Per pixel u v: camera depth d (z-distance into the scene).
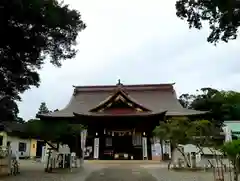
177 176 16.17
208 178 15.09
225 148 11.38
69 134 21.91
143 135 35.62
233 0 10.70
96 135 36.38
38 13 14.81
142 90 48.84
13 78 19.33
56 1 16.17
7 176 15.56
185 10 13.09
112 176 15.79
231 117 44.69
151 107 42.78
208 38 13.22
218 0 11.07
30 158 42.59
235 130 35.66
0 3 12.55
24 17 14.37
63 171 18.89
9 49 16.31
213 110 45.12
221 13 11.98
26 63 18.72
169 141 23.14
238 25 11.97
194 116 37.56
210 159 20.52
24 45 16.14
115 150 36.38
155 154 33.41
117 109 37.97
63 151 21.00
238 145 11.04
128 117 35.69
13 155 18.09
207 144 21.22
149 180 14.53
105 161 31.47
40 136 20.22
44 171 18.86
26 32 15.54
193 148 21.34
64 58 19.77
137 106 37.44
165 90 48.31
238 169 11.62
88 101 47.53
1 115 23.08
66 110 43.75
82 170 19.95
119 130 36.75
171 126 21.31
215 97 47.44
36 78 20.23
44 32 16.86
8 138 40.28
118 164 26.98
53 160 20.30
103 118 36.19
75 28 18.23
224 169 17.83
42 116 39.22
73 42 18.97
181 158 21.91
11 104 22.22
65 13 16.84
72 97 49.09
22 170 19.48
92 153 35.41
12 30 14.83
